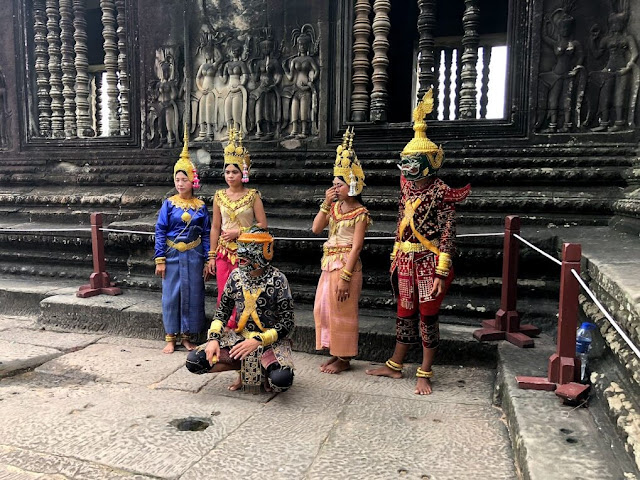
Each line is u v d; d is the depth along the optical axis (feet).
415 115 10.19
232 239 12.55
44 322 15.02
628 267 8.40
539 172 14.53
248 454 7.84
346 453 7.86
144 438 8.35
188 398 10.03
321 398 10.00
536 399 8.43
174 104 19.47
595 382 8.20
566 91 14.84
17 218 20.63
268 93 18.15
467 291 13.48
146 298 15.40
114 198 19.17
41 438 8.37
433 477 7.18
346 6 16.74
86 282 17.78
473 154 15.43
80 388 10.56
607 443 6.79
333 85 17.22
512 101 15.30
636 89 14.24
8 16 21.80
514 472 7.29
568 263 8.45
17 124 22.06
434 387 10.50
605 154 14.39
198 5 18.81
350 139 11.16
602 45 14.55
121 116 20.97
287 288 10.00
